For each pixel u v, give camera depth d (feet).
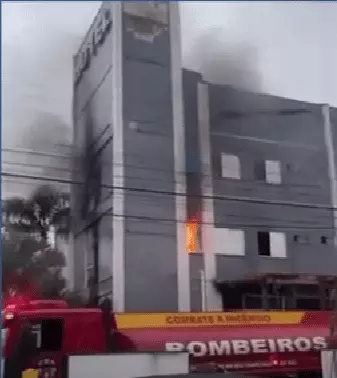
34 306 25.00
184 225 50.57
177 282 49.01
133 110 51.29
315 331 28.25
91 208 50.78
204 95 54.24
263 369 26.58
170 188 50.93
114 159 49.90
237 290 49.78
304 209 54.80
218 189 52.47
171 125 52.16
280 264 52.65
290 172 55.42
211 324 26.99
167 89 52.90
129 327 25.94
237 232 52.06
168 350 25.38
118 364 21.91
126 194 49.65
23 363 23.12
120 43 52.06
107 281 48.06
